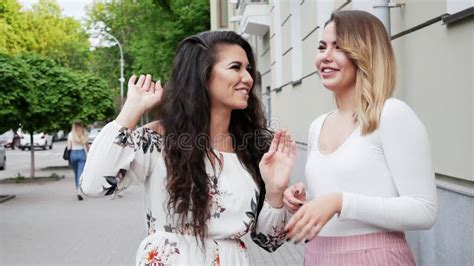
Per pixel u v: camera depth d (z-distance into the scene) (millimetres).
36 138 41500
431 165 2260
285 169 2400
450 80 4438
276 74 15422
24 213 11938
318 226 2168
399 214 2186
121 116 2297
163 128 2367
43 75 18922
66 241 8758
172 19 29953
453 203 4359
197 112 2330
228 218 2348
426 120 4973
